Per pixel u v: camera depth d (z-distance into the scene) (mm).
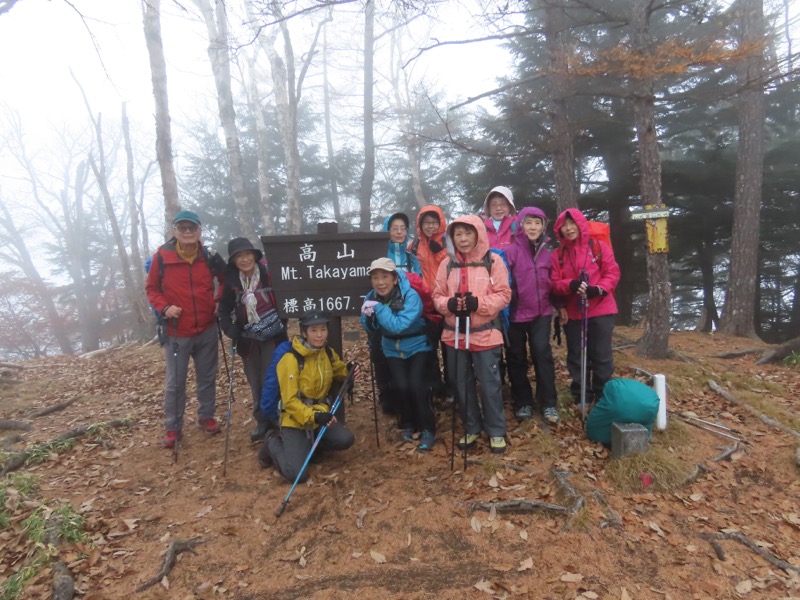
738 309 8883
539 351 4500
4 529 3654
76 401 6965
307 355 4086
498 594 2807
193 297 4742
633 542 3201
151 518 3727
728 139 12695
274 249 4473
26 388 7969
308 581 3000
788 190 12180
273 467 4336
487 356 4070
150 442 5137
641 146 6355
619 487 3734
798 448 4152
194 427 5418
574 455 4117
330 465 4297
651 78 5941
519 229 4441
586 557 3066
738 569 3012
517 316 4469
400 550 3203
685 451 4223
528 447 4195
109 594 2971
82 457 4895
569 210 4492
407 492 3787
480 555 3117
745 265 8883
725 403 5223
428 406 4316
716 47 5609
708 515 3494
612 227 12484
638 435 3930
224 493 4012
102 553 3338
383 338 4363
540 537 3236
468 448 4277
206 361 5031
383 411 5238
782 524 3439
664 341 6441
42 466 4742
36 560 3215
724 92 6352
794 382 5980
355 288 4516
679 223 12312
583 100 10969
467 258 4020
